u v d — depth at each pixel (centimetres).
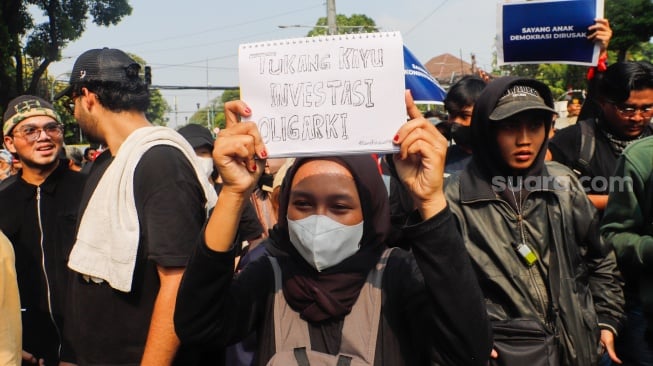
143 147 241
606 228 324
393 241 227
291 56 197
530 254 265
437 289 182
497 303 267
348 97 193
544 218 271
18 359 265
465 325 182
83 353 248
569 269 268
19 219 353
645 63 362
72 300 255
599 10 380
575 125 395
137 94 264
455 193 281
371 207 206
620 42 1945
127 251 234
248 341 305
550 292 265
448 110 454
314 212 201
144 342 241
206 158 479
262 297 212
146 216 233
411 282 200
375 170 211
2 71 2527
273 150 196
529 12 391
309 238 196
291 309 206
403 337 201
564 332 261
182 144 249
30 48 2852
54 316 347
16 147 357
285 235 213
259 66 198
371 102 192
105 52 264
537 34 393
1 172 749
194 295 189
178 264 228
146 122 271
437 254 180
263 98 198
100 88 258
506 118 272
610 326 290
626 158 315
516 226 271
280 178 370
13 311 262
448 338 185
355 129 193
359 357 193
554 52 392
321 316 198
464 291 182
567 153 388
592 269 293
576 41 387
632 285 328
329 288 198
